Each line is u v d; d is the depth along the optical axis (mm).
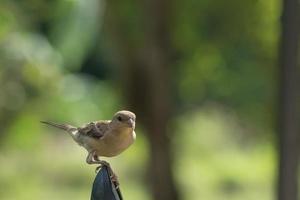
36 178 18906
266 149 17953
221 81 14484
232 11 13961
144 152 17562
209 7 13969
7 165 17453
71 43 9461
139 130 15523
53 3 10992
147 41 13773
